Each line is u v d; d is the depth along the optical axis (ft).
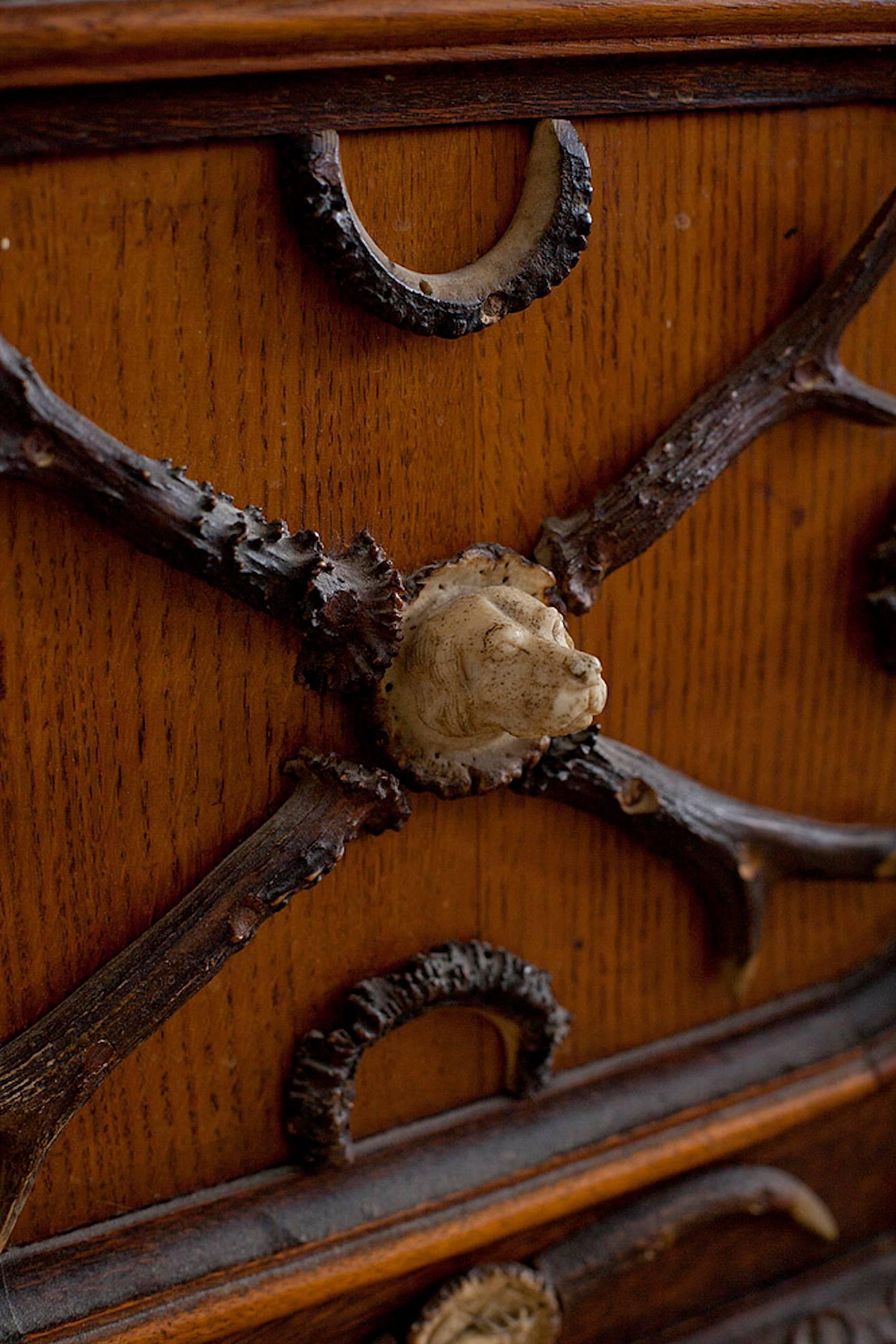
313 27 2.19
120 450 2.21
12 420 2.17
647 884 2.66
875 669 2.73
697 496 2.48
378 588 2.33
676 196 2.43
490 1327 2.60
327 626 2.31
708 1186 2.71
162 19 2.14
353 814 2.38
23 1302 2.38
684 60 2.38
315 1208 2.50
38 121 2.16
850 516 2.66
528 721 2.28
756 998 2.79
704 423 2.47
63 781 2.31
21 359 2.17
